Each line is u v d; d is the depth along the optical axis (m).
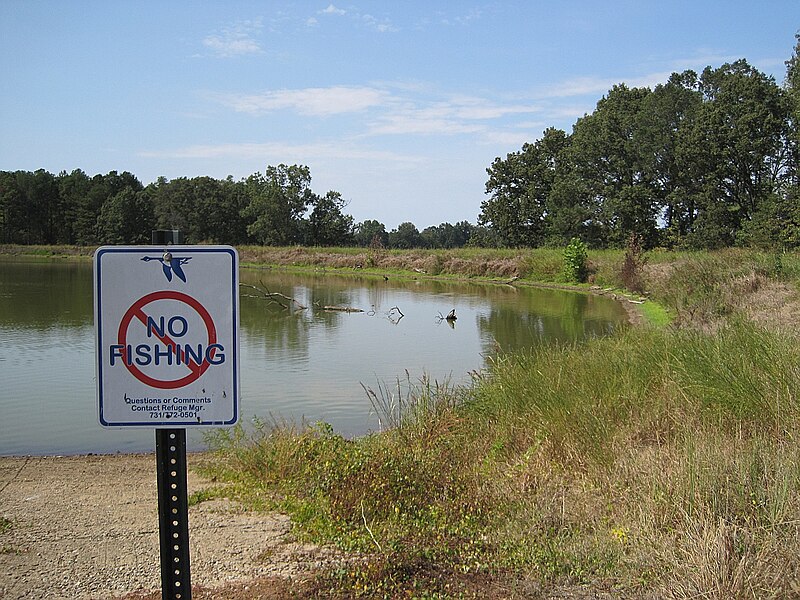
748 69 56.00
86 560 4.79
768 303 15.06
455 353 16.30
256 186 93.69
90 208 84.00
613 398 6.97
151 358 2.61
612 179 57.19
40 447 9.09
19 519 5.75
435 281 42.12
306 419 10.18
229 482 6.87
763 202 43.66
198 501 6.17
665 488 4.75
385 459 5.82
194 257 2.60
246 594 4.12
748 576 3.68
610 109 58.22
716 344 7.70
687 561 3.91
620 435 6.21
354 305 27.75
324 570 4.42
